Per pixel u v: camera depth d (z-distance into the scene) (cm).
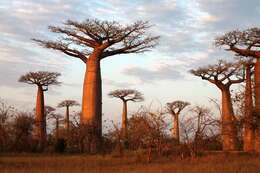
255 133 1780
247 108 1483
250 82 1608
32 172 1020
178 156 1525
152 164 1293
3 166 1251
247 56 1930
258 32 1830
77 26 2192
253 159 1369
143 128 1501
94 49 2280
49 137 2748
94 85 2238
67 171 1040
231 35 1864
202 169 987
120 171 1023
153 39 2286
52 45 2295
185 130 1483
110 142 2114
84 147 2245
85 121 2225
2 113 2206
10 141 2242
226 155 1600
